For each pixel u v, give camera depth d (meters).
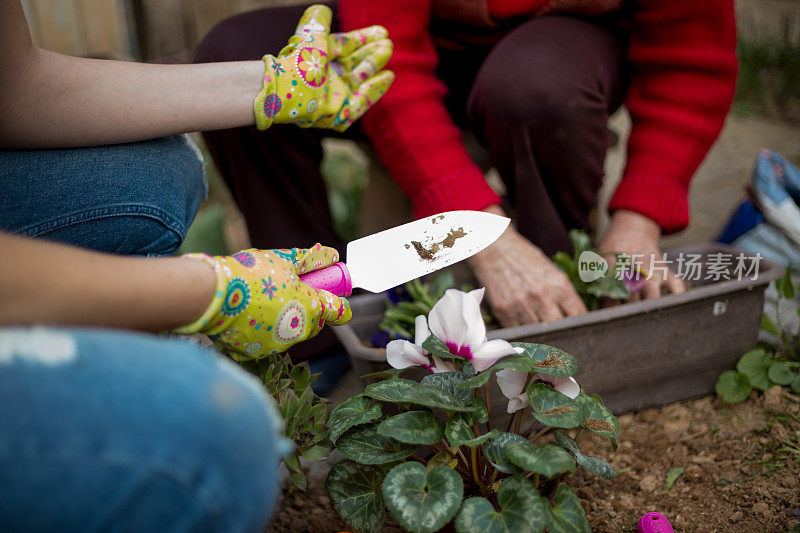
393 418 1.08
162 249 1.24
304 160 1.70
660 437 1.51
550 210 1.63
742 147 3.15
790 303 1.84
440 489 1.01
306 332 0.98
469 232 1.17
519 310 1.48
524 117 1.51
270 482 0.63
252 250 0.95
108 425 0.53
